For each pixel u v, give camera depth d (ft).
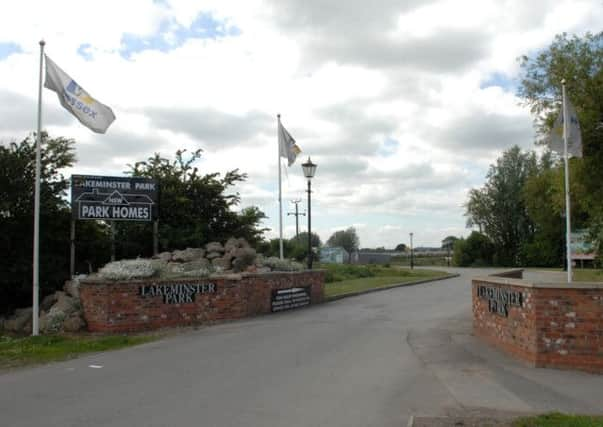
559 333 31.42
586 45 68.74
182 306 51.85
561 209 77.20
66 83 50.31
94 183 60.95
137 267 52.06
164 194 76.33
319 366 32.94
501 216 242.58
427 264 277.03
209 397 25.99
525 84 74.38
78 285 52.80
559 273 136.67
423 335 44.09
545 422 20.95
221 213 82.17
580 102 65.10
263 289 59.52
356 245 356.59
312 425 21.74
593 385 27.84
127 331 48.62
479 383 28.45
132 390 27.53
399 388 27.66
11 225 62.64
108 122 53.36
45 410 24.07
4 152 62.39
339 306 67.36
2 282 61.57
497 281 37.78
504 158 245.65
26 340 43.29
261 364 33.60
